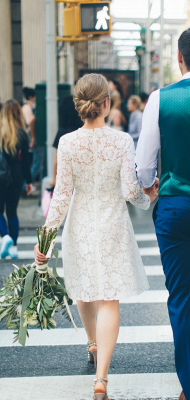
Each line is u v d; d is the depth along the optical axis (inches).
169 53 776.9
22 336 104.3
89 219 104.0
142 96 462.6
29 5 554.9
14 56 566.3
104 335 102.8
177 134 96.8
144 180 104.4
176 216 97.4
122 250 104.7
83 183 104.1
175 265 99.2
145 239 283.0
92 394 111.8
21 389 114.5
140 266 109.7
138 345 138.9
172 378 118.8
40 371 123.6
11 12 559.8
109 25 338.6
